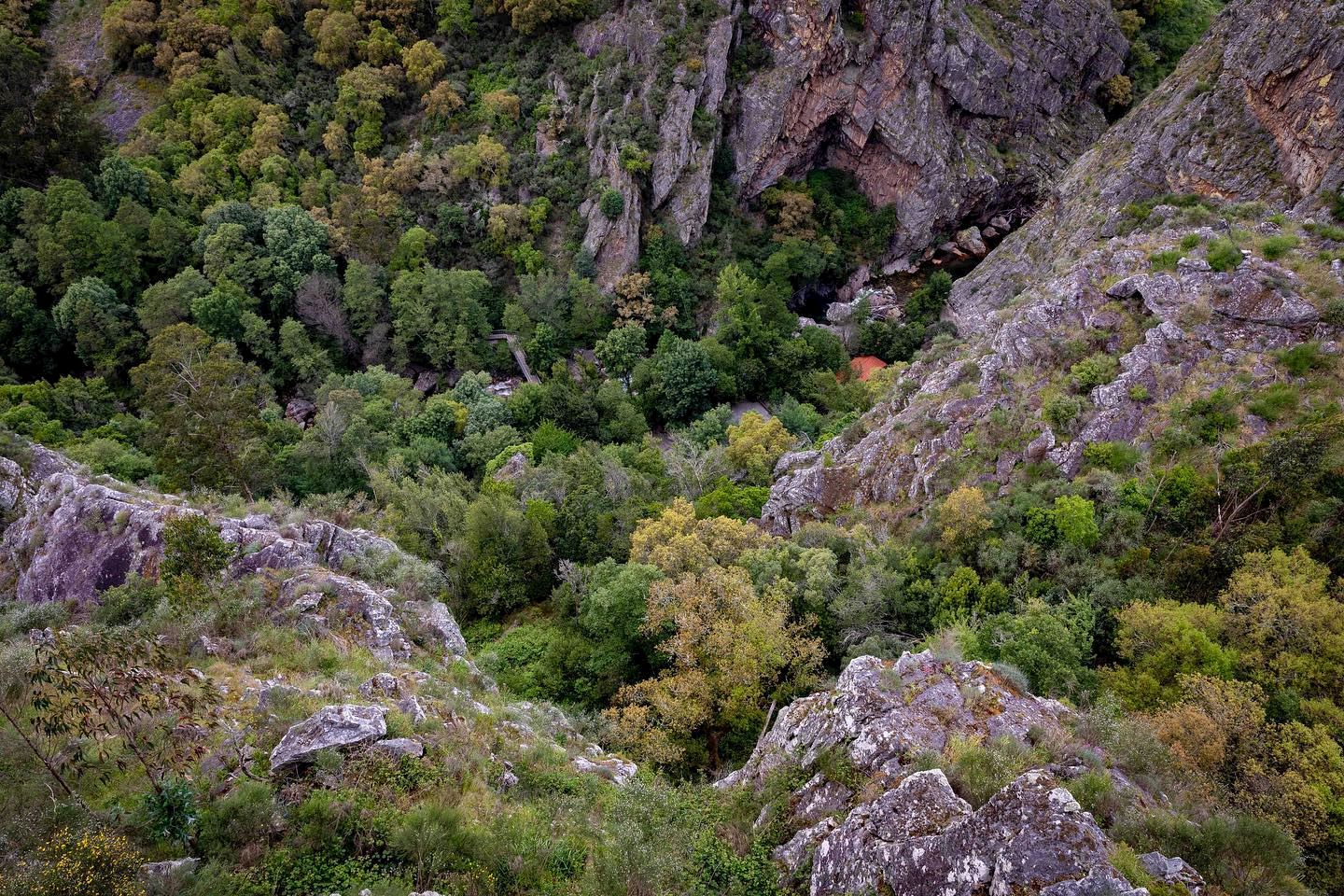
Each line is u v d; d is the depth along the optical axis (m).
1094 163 84.44
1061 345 40.84
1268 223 43.22
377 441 62.81
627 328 82.38
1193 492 32.69
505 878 17.06
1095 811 15.84
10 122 77.38
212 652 24.16
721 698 30.83
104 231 74.31
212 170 87.06
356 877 15.89
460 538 45.75
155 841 15.53
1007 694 20.55
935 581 35.09
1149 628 26.58
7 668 19.30
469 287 81.62
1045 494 35.75
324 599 27.97
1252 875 14.91
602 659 36.00
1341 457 30.77
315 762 18.39
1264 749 21.52
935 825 15.45
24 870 13.28
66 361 75.25
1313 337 35.84
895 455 44.19
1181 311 38.53
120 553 30.58
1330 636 24.91
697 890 17.34
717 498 50.09
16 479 37.59
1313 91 58.19
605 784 22.83
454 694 24.53
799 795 20.09
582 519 49.47
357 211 85.06
